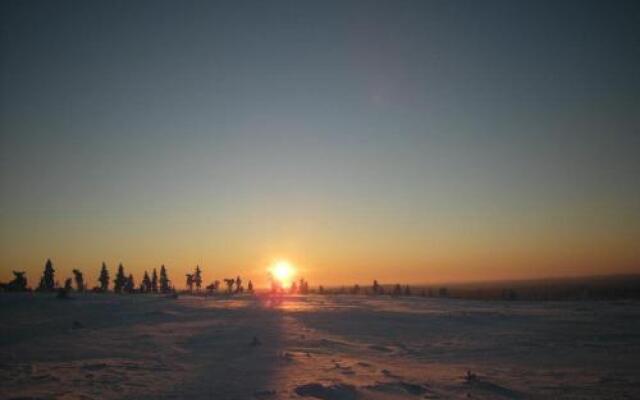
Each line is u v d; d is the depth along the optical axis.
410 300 76.44
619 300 74.44
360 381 17.83
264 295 83.00
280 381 17.67
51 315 43.22
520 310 54.72
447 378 18.92
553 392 16.56
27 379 18.19
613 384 17.84
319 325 38.12
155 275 107.81
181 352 24.91
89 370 19.97
